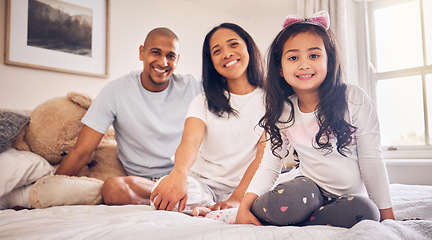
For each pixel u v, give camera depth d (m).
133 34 2.80
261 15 3.64
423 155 2.74
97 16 2.59
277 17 3.50
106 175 1.83
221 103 1.51
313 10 3.07
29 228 0.82
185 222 0.86
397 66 3.02
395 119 2.98
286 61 0.97
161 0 3.01
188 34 3.19
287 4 3.42
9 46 2.19
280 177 1.70
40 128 1.82
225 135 1.51
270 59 1.07
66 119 1.88
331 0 2.95
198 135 1.45
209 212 1.12
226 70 1.50
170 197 1.17
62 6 2.42
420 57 2.90
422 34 2.88
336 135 0.94
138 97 1.82
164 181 1.22
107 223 0.84
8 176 1.55
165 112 1.87
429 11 2.86
